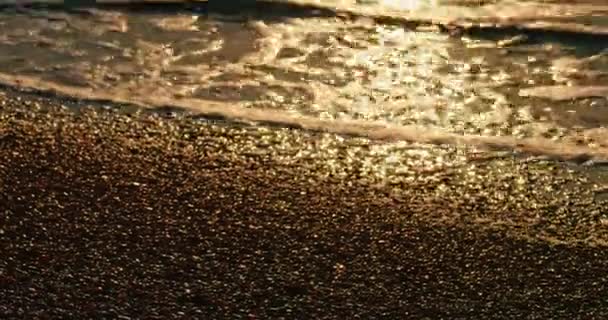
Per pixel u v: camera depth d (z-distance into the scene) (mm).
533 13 10062
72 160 6223
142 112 7066
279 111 7348
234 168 6227
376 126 7137
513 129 7277
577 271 5191
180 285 4898
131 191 5840
